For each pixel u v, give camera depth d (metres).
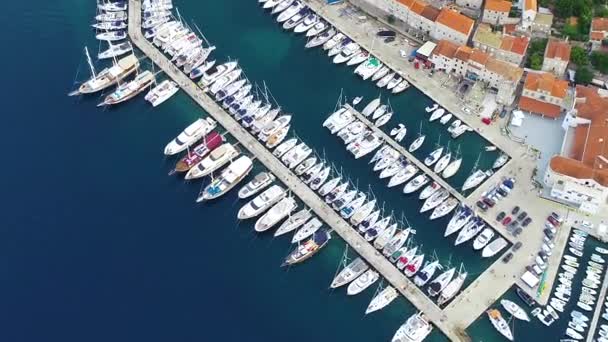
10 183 191.75
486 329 159.75
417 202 184.00
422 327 158.88
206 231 181.75
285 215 180.75
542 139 192.88
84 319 165.12
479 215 178.12
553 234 173.12
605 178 171.62
